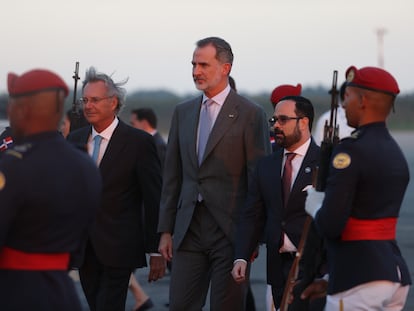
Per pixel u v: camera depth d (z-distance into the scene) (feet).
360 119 34.88
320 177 36.01
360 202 34.01
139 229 46.57
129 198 46.21
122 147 45.88
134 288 61.67
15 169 29.14
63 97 30.42
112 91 45.60
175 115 46.62
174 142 46.42
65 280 30.30
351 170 33.60
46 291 29.53
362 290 34.04
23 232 29.37
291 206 41.91
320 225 34.37
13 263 29.45
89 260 46.39
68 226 30.09
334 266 34.78
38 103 29.89
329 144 36.06
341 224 33.81
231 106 45.24
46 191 29.37
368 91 34.53
